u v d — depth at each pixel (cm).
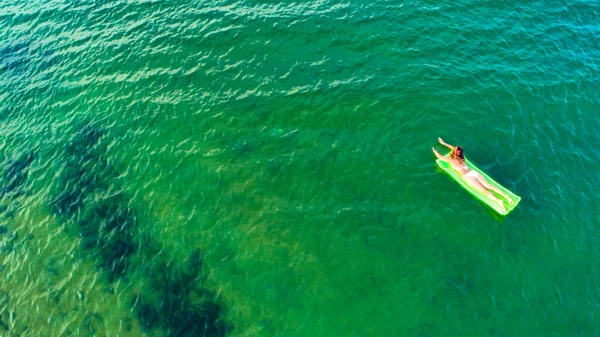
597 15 3184
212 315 1903
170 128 2659
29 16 3500
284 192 2302
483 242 2053
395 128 2547
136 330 1889
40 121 2805
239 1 3447
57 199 2398
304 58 2973
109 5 3522
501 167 2328
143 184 2416
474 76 2798
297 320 1859
